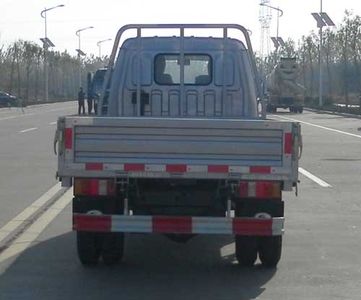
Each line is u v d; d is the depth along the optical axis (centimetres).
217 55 1221
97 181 969
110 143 953
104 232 987
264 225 961
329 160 2345
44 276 996
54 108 6619
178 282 976
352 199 1572
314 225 1309
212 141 948
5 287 949
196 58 1223
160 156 952
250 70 1220
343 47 6600
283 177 948
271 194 962
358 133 3616
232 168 948
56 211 1422
